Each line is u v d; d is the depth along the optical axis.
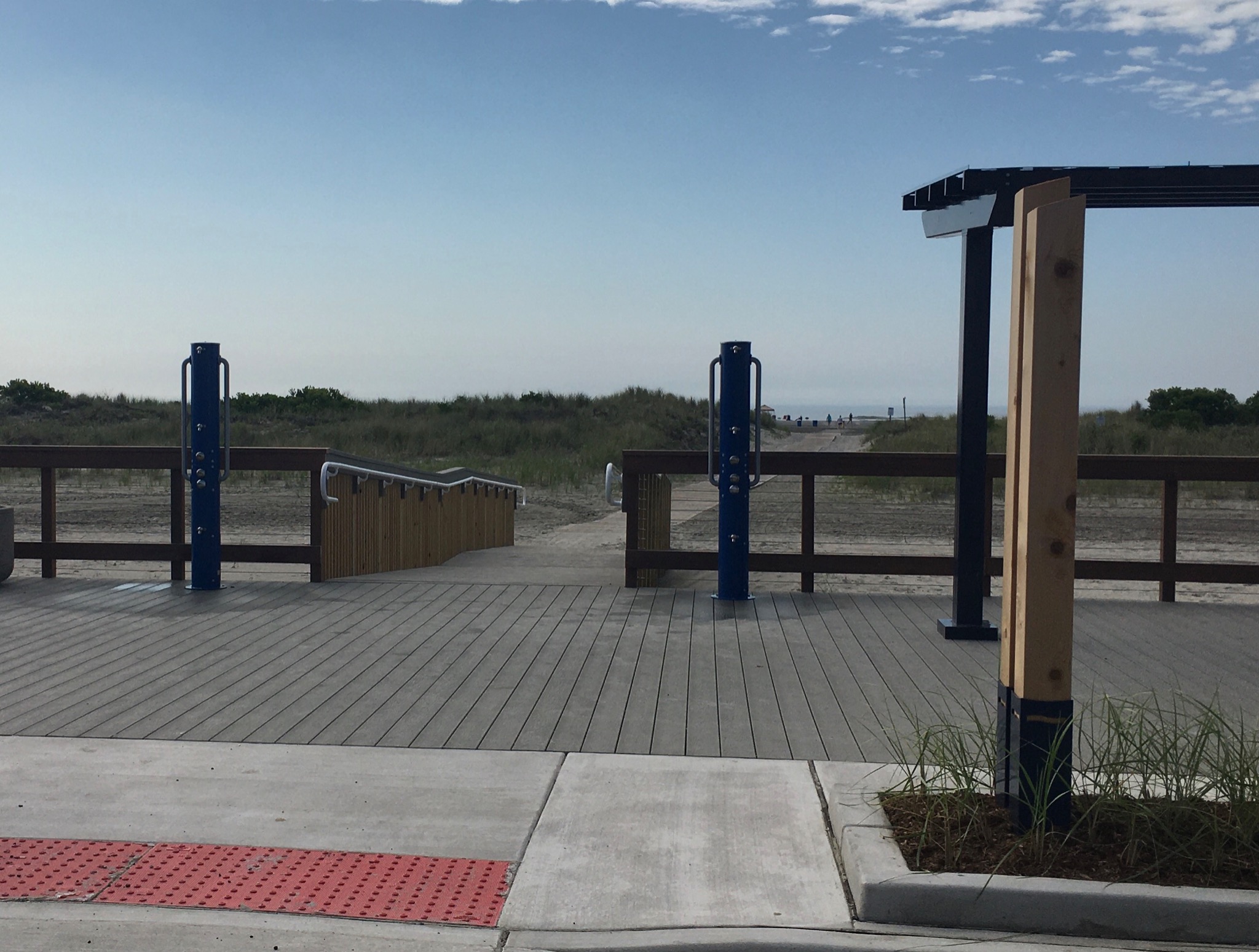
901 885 3.15
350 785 4.16
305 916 3.17
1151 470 7.86
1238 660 6.18
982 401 6.70
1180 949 3.05
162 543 8.64
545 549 12.86
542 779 4.23
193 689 5.46
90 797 4.03
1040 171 6.11
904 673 5.82
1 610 7.39
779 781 4.21
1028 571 3.46
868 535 13.53
